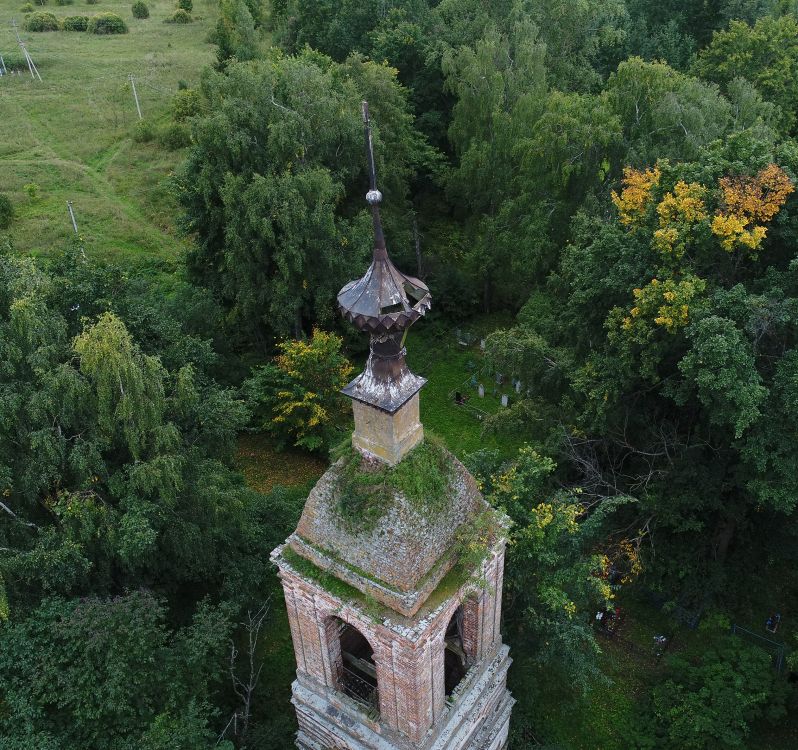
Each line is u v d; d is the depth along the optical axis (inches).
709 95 1419.8
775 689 954.1
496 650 709.3
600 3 2165.4
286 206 1405.0
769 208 932.6
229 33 2586.1
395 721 617.3
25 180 2324.1
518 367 1221.1
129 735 749.9
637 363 1023.0
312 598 595.5
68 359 919.0
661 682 1010.1
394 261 1911.9
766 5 2213.3
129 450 940.6
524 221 1600.6
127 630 767.1
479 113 1840.6
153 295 1485.0
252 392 1387.8
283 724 876.6
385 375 506.6
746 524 1083.3
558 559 840.3
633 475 1166.3
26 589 856.9
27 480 847.7
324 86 1587.1
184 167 1587.1
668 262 995.3
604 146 1444.4
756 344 901.2
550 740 945.5
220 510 954.1
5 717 754.8
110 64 3166.8
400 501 530.6
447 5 2269.9
